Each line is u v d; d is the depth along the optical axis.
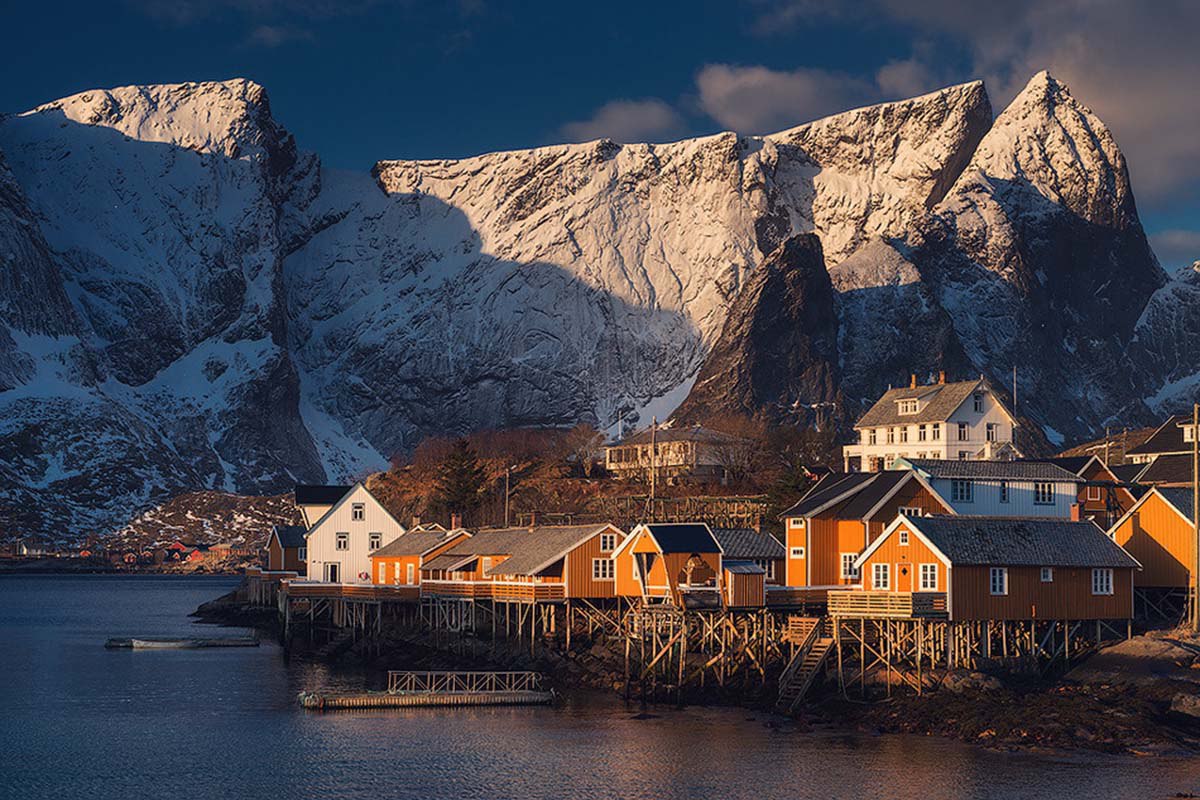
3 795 165.62
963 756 169.75
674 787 161.88
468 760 178.12
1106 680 191.12
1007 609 195.50
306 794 163.88
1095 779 158.00
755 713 199.12
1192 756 166.88
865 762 169.00
